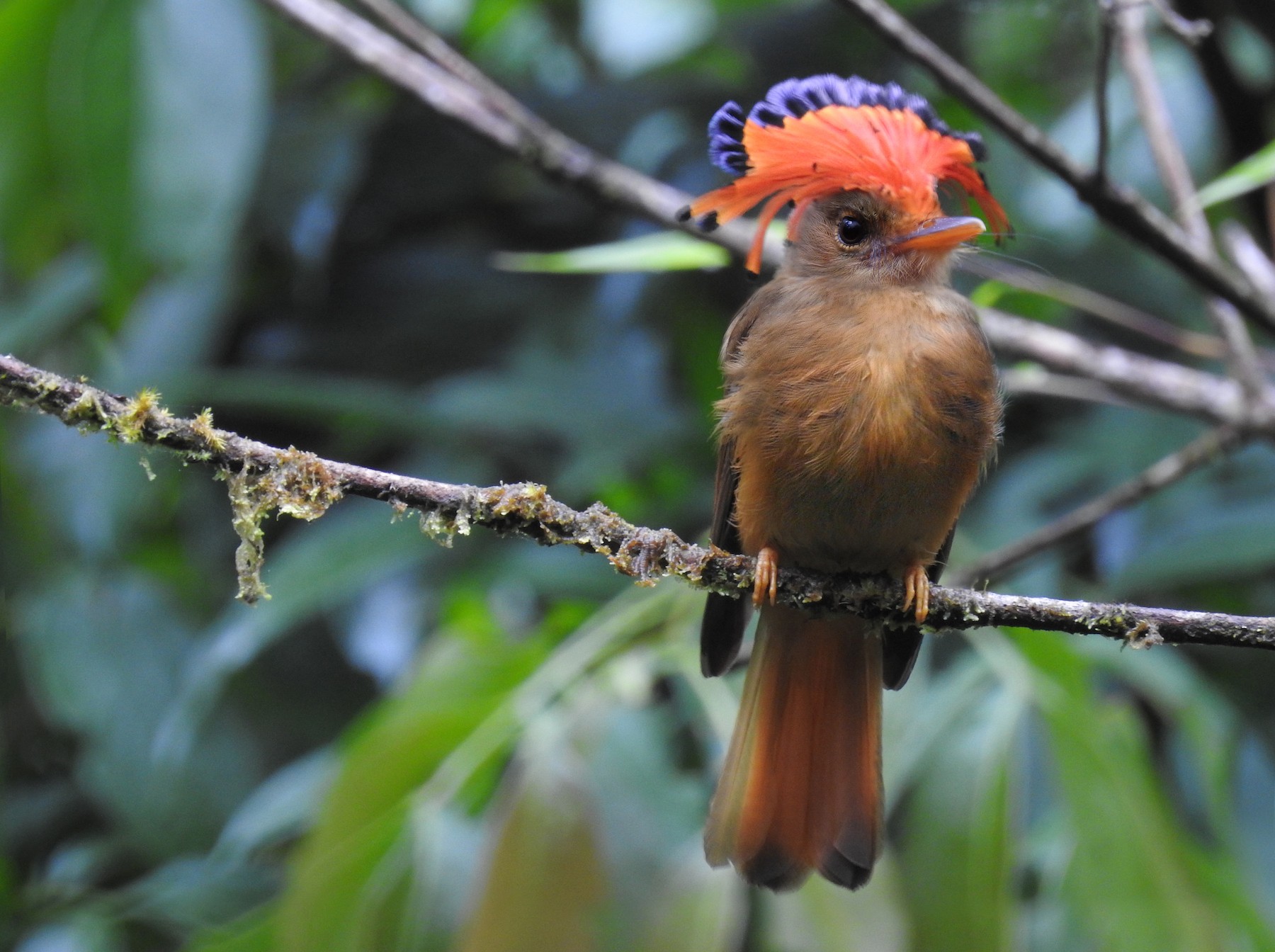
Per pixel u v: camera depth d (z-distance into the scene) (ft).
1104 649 28.73
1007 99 37.24
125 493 32.91
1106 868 25.26
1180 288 35.94
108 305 30.17
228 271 33.76
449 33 38.11
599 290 35.37
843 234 24.62
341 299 36.52
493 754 26.08
